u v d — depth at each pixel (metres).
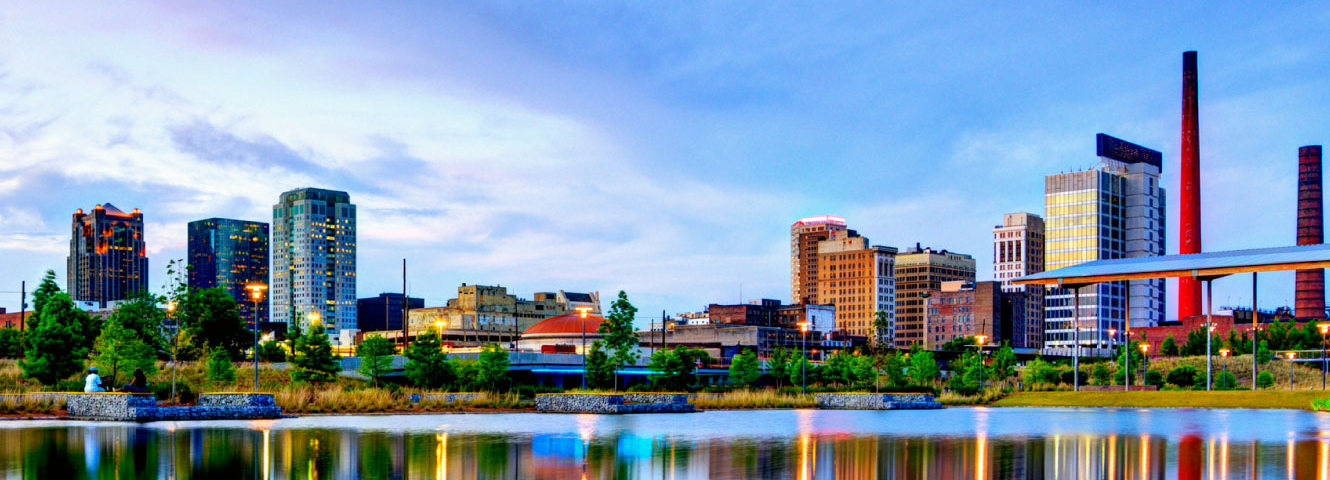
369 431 50.00
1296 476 33.41
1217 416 72.94
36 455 37.19
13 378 87.44
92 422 56.25
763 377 151.25
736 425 58.56
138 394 59.50
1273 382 166.38
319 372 92.69
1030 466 36.41
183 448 39.94
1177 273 144.12
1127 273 149.88
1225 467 36.00
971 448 42.84
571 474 33.16
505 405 80.12
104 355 75.69
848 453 40.47
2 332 135.12
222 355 92.12
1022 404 101.81
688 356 111.88
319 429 51.16
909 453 40.59
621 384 141.38
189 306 128.88
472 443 43.31
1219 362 198.75
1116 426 58.53
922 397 93.69
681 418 67.75
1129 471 34.94
